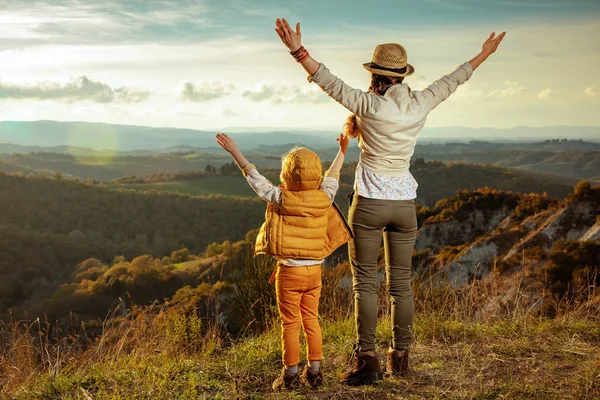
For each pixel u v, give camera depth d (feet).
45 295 261.85
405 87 8.31
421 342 10.71
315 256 8.10
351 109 8.11
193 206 437.99
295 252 7.98
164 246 365.40
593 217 114.52
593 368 8.48
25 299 251.60
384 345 10.77
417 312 13.47
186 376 8.93
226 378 8.86
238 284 16.87
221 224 411.13
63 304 168.45
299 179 7.92
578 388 7.65
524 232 117.70
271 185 8.12
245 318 15.70
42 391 8.70
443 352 9.88
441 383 8.37
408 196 8.39
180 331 11.00
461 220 162.30
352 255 8.70
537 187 582.35
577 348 9.74
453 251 114.62
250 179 8.12
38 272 278.05
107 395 8.21
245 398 8.06
